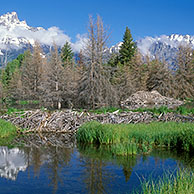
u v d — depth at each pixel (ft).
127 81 119.24
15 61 226.79
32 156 26.16
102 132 33.83
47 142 34.32
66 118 45.75
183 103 94.02
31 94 133.80
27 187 17.29
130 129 34.50
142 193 15.79
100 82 74.64
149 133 31.99
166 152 27.86
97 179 18.83
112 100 75.77
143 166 22.30
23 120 44.86
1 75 196.95
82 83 76.69
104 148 30.25
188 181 14.84
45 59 159.63
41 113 47.16
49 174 20.07
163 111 51.34
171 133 31.50
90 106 76.59
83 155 26.68
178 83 134.92
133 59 162.20
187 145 28.55
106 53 80.28
